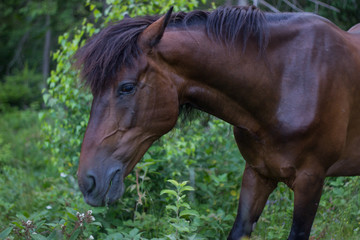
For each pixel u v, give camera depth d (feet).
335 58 9.94
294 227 10.05
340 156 10.32
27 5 49.01
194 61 9.36
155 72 8.97
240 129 10.27
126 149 8.93
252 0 17.76
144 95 8.91
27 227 10.61
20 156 27.55
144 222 13.37
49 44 48.39
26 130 34.91
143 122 9.02
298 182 9.93
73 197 15.69
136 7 17.07
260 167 10.47
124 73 8.71
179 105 9.68
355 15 20.76
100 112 8.73
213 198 15.38
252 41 9.81
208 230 13.28
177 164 15.93
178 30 9.48
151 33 8.84
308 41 9.97
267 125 9.93
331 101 9.71
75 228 10.53
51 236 10.34
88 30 16.92
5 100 44.73
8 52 52.13
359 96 10.37
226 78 9.64
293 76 9.79
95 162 8.64
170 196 13.83
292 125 9.61
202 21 9.78
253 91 9.79
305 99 9.61
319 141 9.73
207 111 10.09
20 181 20.81
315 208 10.14
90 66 8.66
